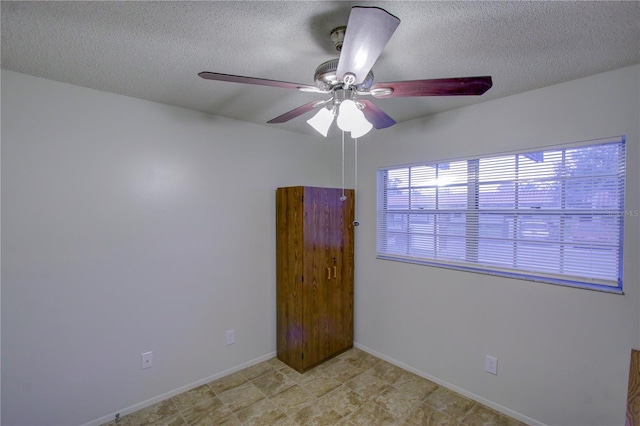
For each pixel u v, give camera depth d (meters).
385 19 0.90
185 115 2.44
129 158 2.18
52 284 1.91
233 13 1.24
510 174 2.19
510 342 2.15
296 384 2.55
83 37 1.42
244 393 2.43
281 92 2.09
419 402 2.31
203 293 2.55
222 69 1.74
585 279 1.89
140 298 2.24
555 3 1.16
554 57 1.59
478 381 2.31
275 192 3.03
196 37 1.42
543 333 2.01
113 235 2.12
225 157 2.68
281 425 2.07
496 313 2.22
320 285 2.87
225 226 2.68
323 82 1.37
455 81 1.24
